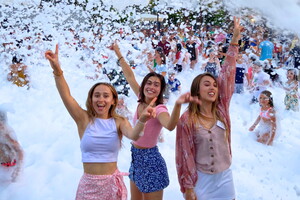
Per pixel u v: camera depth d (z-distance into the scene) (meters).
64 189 4.21
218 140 3.04
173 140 6.09
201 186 3.03
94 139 2.90
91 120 3.01
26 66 8.95
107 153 2.93
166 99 8.05
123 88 7.78
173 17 11.83
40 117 6.79
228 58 3.26
